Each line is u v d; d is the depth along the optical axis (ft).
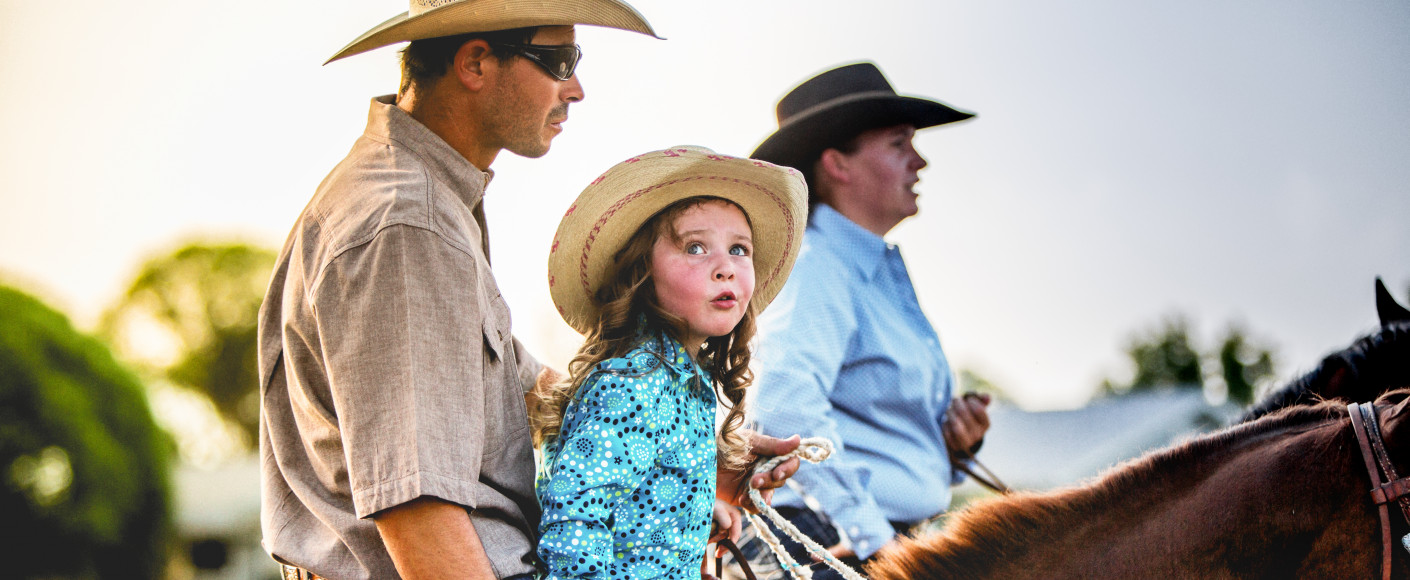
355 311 4.45
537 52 5.24
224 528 40.68
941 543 7.97
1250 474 7.30
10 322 34.53
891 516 11.08
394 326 4.42
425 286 4.48
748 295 5.08
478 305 4.66
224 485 42.19
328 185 5.05
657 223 5.12
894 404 11.37
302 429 4.91
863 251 11.80
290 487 5.07
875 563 8.21
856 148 12.21
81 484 36.09
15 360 34.71
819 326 11.05
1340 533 7.00
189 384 40.24
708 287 4.94
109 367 36.96
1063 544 7.66
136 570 38.52
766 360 10.75
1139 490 7.58
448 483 4.32
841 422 11.19
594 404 4.77
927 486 11.35
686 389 5.01
